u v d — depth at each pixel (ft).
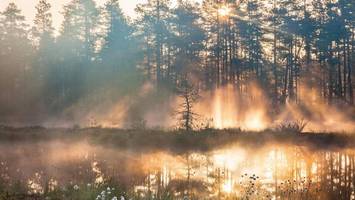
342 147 84.02
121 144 88.79
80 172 56.49
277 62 225.15
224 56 221.66
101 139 93.61
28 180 49.49
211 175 56.08
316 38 216.13
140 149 82.43
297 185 50.19
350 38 225.35
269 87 215.51
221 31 223.51
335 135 96.12
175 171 58.59
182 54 224.33
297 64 208.74
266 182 51.85
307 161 67.67
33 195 39.65
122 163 65.36
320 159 69.56
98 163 65.05
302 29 212.64
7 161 66.18
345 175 55.72
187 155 74.79
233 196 44.16
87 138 95.76
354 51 214.69
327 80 215.31
